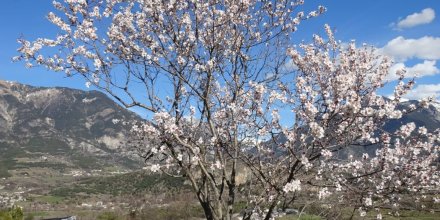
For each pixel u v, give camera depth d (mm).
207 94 7590
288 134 6238
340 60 6898
